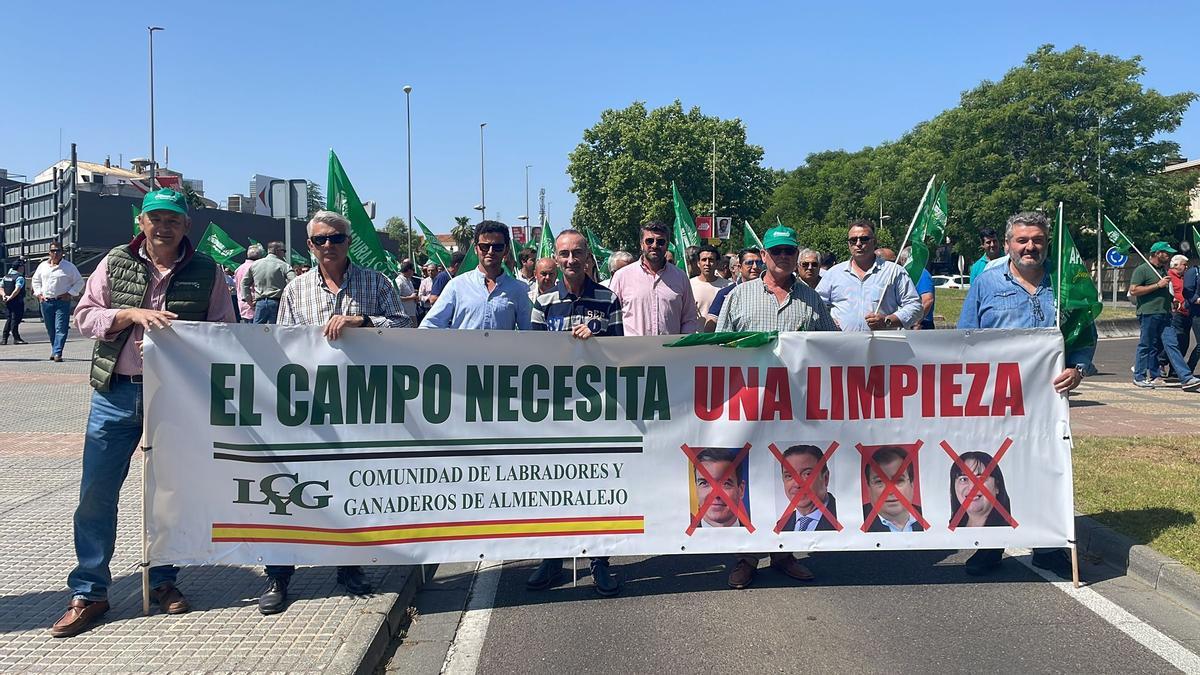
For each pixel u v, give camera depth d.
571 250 5.04
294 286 4.73
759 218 71.62
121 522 5.77
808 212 91.31
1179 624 4.32
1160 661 3.91
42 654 3.77
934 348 4.84
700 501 4.77
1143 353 12.28
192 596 4.51
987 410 4.86
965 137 49.50
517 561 5.47
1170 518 5.48
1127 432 8.61
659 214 63.62
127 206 35.56
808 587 4.92
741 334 4.77
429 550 4.57
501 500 4.64
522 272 12.79
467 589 4.99
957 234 50.38
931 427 4.86
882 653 4.03
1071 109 45.75
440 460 4.59
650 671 3.88
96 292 4.18
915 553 5.51
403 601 4.57
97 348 4.17
